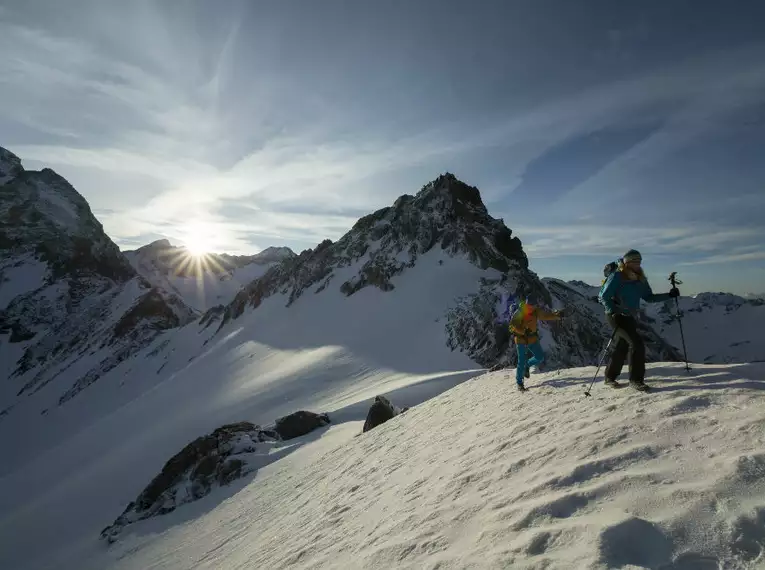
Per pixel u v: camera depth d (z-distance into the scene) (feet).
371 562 14.49
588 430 16.22
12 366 446.19
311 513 30.19
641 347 19.66
